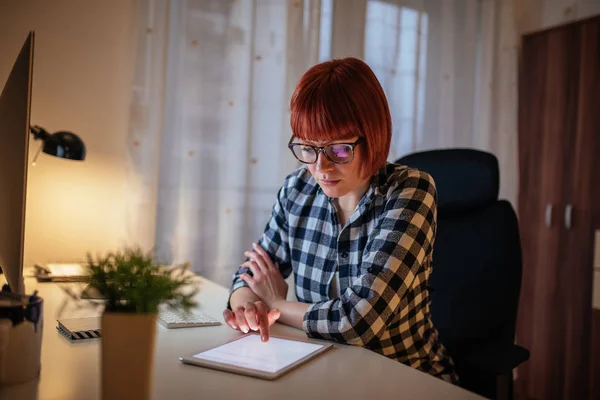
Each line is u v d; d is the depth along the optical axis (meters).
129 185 1.92
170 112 2.04
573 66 2.38
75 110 1.90
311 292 1.23
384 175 1.17
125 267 0.62
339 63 1.07
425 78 2.61
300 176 1.31
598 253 2.25
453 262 1.48
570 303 2.36
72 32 1.88
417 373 0.85
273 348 0.95
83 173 1.92
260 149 2.19
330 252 1.20
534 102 2.57
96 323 1.06
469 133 2.70
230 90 2.11
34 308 0.76
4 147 1.06
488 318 1.40
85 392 0.71
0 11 1.78
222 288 1.55
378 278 1.00
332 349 0.97
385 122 1.07
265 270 1.22
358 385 0.79
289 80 2.19
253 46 2.13
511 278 1.41
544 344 2.47
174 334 1.04
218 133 2.11
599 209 2.25
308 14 2.23
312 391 0.75
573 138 2.37
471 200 1.50
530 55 2.60
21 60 0.93
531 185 2.57
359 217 1.15
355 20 2.38
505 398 1.19
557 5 2.82
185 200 2.06
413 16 2.54
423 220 1.07
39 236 1.86
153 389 0.74
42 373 0.78
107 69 1.94
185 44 2.03
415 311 1.13
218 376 0.80
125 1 1.96
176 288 0.64
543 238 2.50
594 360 2.25
